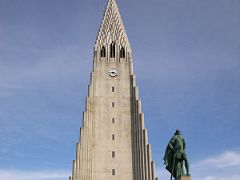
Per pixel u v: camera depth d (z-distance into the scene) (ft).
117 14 325.21
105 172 241.35
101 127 256.93
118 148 250.57
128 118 263.70
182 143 120.88
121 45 297.94
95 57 287.69
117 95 272.10
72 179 233.14
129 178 241.55
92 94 269.23
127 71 284.41
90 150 246.27
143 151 244.22
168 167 121.29
